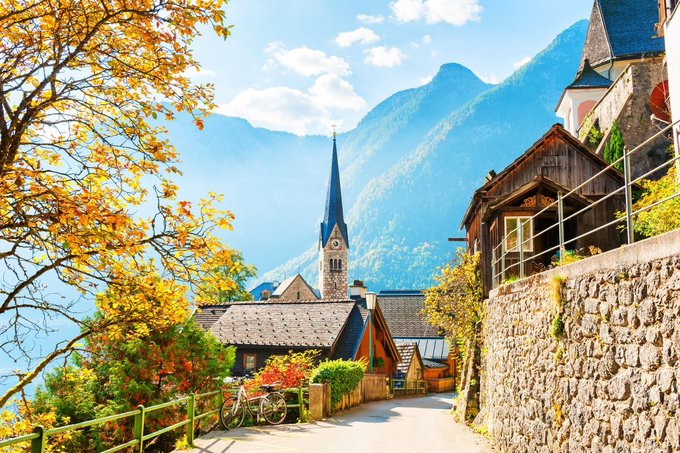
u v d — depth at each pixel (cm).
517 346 1170
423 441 1462
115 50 905
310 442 1365
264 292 6725
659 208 937
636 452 608
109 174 927
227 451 1198
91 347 1598
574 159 2388
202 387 1720
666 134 2356
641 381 602
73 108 988
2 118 824
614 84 2794
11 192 798
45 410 1445
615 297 670
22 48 882
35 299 912
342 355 3306
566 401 830
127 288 959
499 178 2383
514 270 2023
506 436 1248
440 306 2520
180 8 827
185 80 910
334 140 10225
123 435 1541
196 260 921
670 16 1523
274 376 1962
